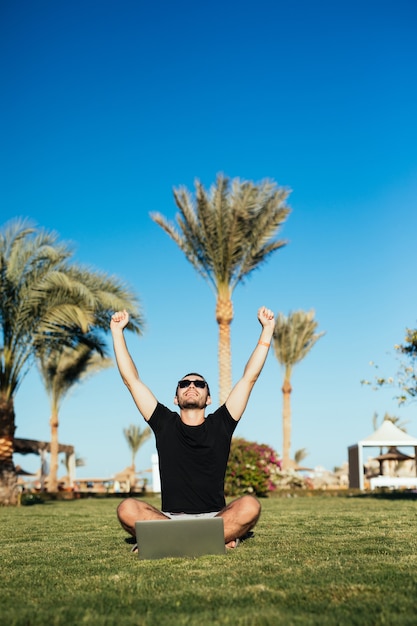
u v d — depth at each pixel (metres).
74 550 4.56
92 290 16.48
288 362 32.84
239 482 20.84
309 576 3.08
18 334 16.16
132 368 4.63
